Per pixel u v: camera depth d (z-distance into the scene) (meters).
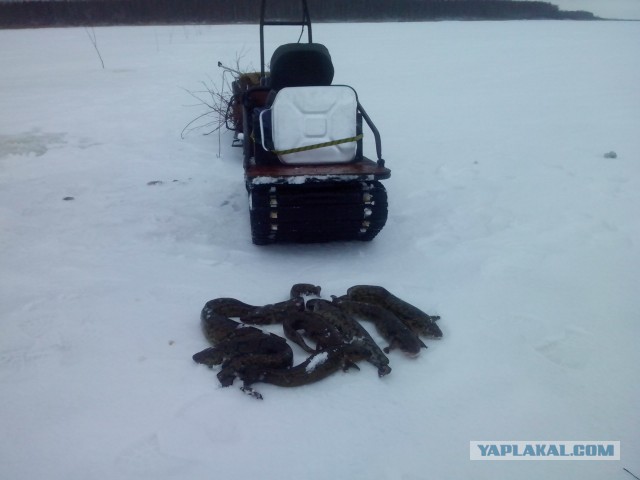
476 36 23.67
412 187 6.10
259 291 3.93
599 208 5.52
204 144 7.74
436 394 2.94
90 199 5.72
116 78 12.84
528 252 4.57
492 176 6.45
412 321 3.40
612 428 2.75
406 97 10.99
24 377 3.02
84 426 2.69
